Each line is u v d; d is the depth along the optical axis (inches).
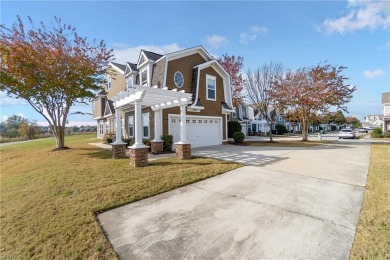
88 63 540.1
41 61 482.0
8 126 1966.0
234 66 983.0
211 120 644.7
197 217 155.3
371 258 104.9
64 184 238.5
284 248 115.3
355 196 190.7
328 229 134.1
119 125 417.1
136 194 203.3
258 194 199.9
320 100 733.3
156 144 470.3
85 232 138.0
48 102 564.1
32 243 128.1
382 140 856.9
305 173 274.4
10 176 308.0
